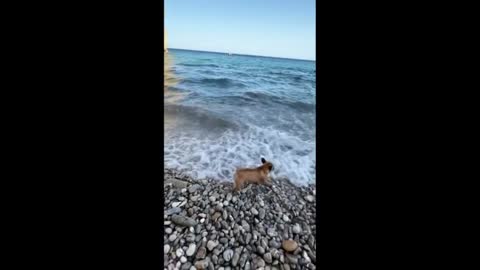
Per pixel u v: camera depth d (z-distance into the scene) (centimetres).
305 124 488
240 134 414
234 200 238
